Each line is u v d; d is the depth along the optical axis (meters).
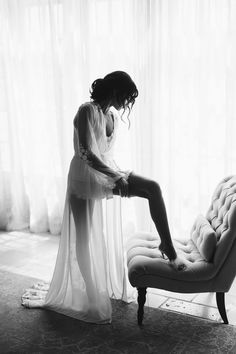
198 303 2.59
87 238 2.43
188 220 3.44
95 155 2.32
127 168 3.61
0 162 4.31
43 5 3.77
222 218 2.35
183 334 2.24
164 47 3.30
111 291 2.66
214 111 3.19
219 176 3.26
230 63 3.04
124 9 3.41
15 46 4.00
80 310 2.48
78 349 2.14
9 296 2.74
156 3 3.24
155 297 2.67
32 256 3.50
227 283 2.22
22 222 4.31
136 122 3.47
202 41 3.12
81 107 2.35
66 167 3.88
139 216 3.59
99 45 3.56
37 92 3.99
